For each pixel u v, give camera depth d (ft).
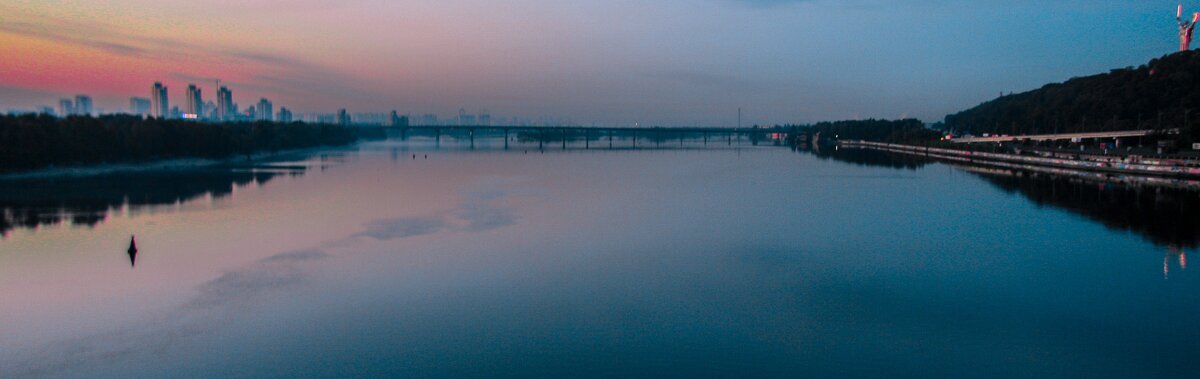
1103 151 638.12
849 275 188.85
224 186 409.69
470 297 166.71
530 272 190.70
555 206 322.55
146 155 554.05
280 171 532.32
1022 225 269.64
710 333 143.54
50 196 354.74
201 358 129.49
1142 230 254.88
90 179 452.76
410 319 150.51
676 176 506.48
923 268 196.65
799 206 329.93
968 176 500.33
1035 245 228.63
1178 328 146.00
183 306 158.30
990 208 320.09
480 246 224.53
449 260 203.92
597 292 171.63
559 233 249.75
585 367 126.52
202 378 121.39
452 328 145.38
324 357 130.11
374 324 147.33
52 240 231.71
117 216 285.43
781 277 186.80
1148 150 599.57
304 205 320.09
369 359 129.49
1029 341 139.33
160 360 128.47
